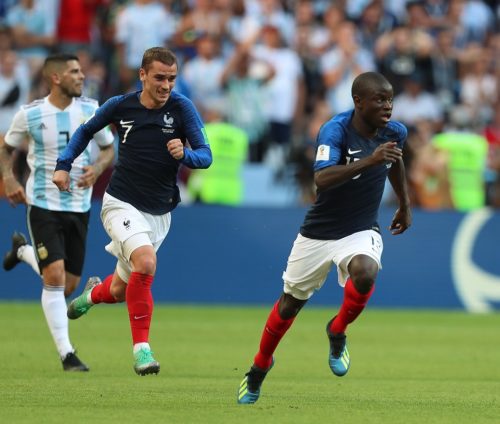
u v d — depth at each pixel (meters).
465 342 42.22
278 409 22.84
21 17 62.59
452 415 22.31
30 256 35.03
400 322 50.25
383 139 24.48
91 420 20.61
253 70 62.69
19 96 60.56
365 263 23.66
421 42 66.50
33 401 23.56
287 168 60.97
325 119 61.69
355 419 21.41
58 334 31.08
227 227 56.09
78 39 63.28
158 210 27.06
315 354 37.19
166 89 25.69
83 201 32.59
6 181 32.34
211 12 64.12
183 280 56.00
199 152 25.70
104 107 26.58
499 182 63.69
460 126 66.50
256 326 46.56
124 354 35.66
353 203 24.05
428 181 61.69
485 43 71.69
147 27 62.56
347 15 68.81
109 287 29.06
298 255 24.45
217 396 25.11
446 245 56.97
